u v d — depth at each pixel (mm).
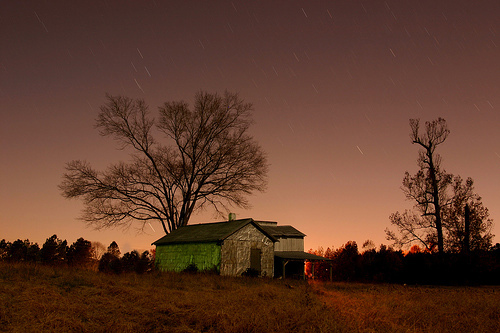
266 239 34562
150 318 10680
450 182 41312
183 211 43094
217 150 43938
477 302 16562
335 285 28359
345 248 51062
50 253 30531
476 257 36094
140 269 24578
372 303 15164
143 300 12914
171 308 11711
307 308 12508
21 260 24672
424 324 11578
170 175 42875
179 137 44281
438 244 40531
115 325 9469
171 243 35281
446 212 40156
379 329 10781
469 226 39281
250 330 9672
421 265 37531
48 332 8594
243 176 44250
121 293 14023
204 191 43688
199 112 44438
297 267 40906
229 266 31312
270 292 16375
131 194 41938
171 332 9383
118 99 42312
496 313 13883
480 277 35594
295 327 10180
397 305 14914
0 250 27156
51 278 16141
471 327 11406
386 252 41625
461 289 26688
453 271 35875
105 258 24047
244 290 17219
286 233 44000
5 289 12477
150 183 42219
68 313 10367
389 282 38188
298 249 43812
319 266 49344
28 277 15430
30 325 8992
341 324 10609
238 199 43938
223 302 13219
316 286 24172
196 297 14383
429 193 42219
